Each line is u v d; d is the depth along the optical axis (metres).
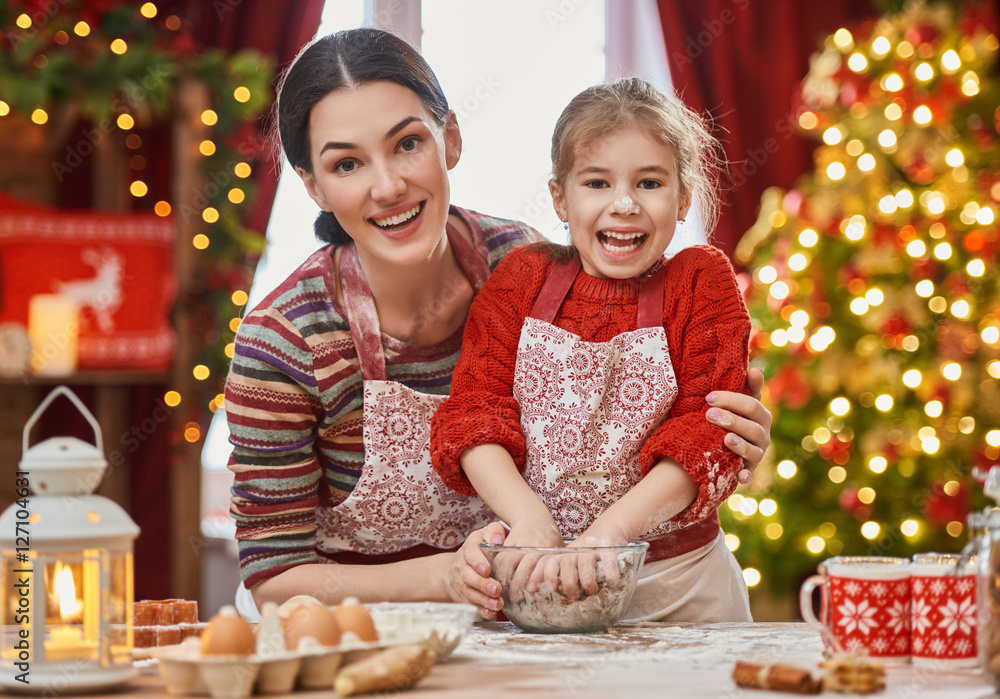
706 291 1.23
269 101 3.13
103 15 2.96
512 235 1.41
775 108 3.52
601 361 1.22
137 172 3.25
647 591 1.26
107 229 2.93
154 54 2.88
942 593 0.88
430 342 1.33
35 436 3.15
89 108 2.82
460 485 1.21
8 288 2.86
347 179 1.19
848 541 2.89
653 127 1.21
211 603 3.21
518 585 1.04
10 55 2.79
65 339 2.85
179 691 0.78
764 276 3.03
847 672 0.77
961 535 2.85
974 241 2.85
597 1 3.50
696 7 3.50
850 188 2.96
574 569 1.02
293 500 1.26
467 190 3.17
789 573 2.90
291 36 3.23
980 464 2.84
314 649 0.78
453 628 0.88
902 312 2.88
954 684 0.81
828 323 2.96
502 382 1.25
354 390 1.29
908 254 2.87
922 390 2.86
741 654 0.92
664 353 1.21
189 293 2.95
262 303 1.28
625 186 1.21
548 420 1.23
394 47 1.21
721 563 1.33
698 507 1.16
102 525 0.79
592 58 3.48
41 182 3.21
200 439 2.99
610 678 0.82
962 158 2.89
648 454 1.16
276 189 3.20
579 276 1.28
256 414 1.25
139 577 3.24
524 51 3.22
